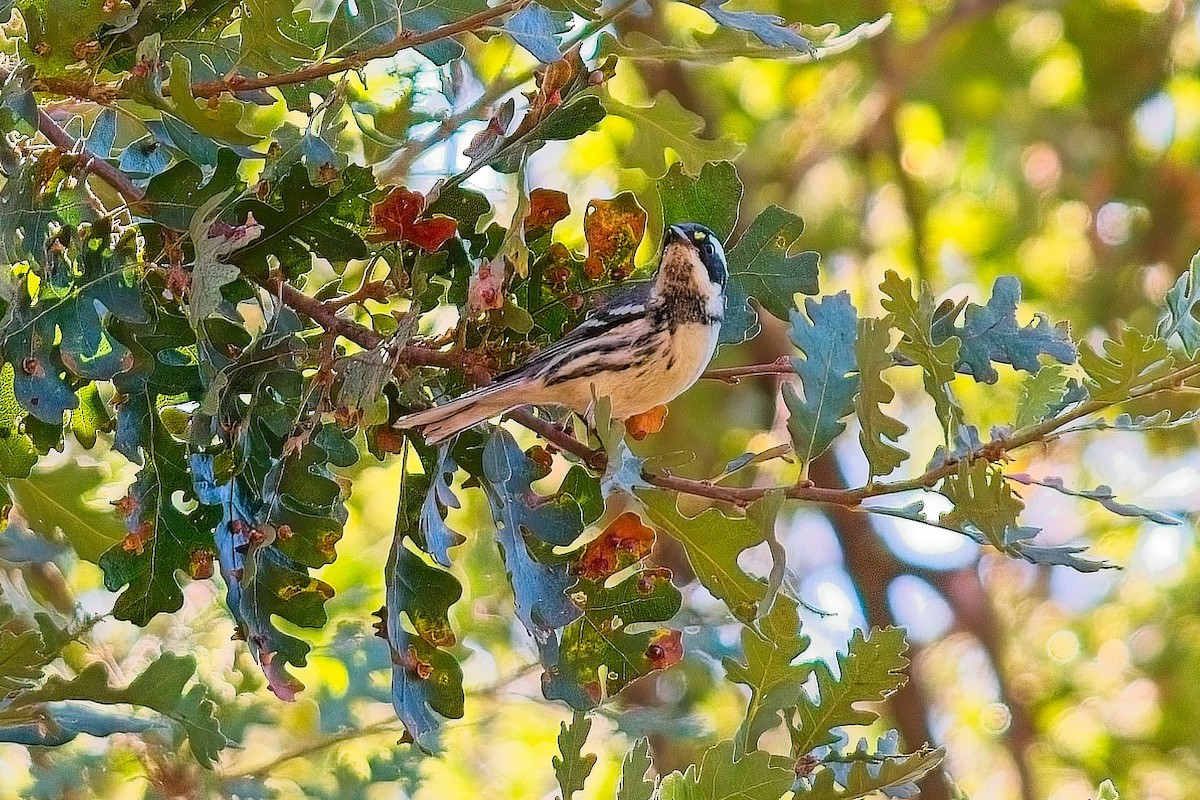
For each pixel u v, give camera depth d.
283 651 6.28
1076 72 20.55
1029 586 21.06
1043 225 20.88
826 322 6.45
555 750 13.51
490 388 6.29
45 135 6.00
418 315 6.04
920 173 21.16
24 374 5.57
